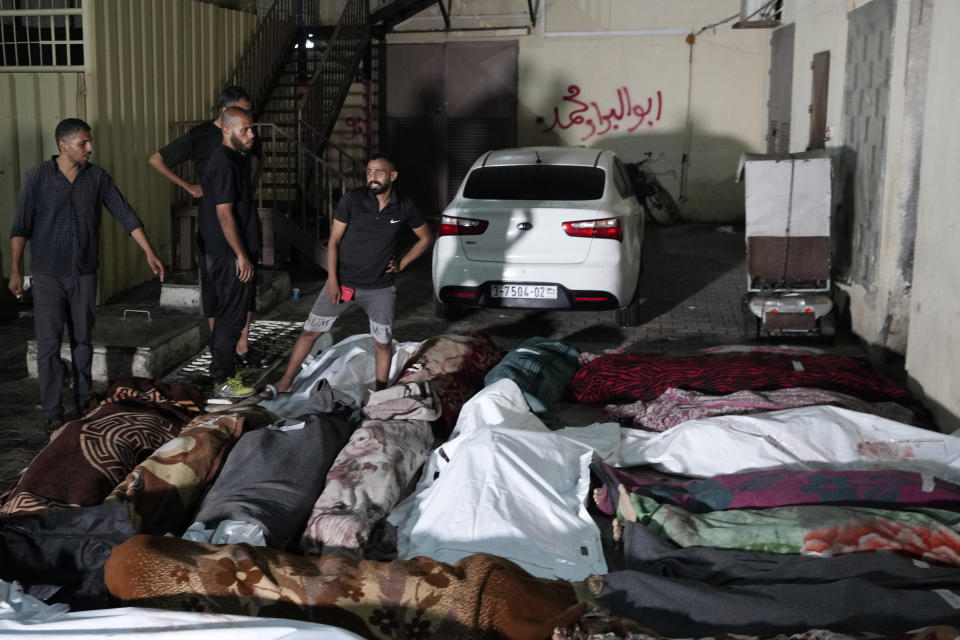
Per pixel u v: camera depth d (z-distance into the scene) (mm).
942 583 3432
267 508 4098
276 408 5754
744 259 12391
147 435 4816
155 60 10359
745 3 13953
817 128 10195
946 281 5617
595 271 7695
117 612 3078
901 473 4336
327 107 14391
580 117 15891
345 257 5828
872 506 4188
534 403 5809
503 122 16141
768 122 14500
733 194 15789
